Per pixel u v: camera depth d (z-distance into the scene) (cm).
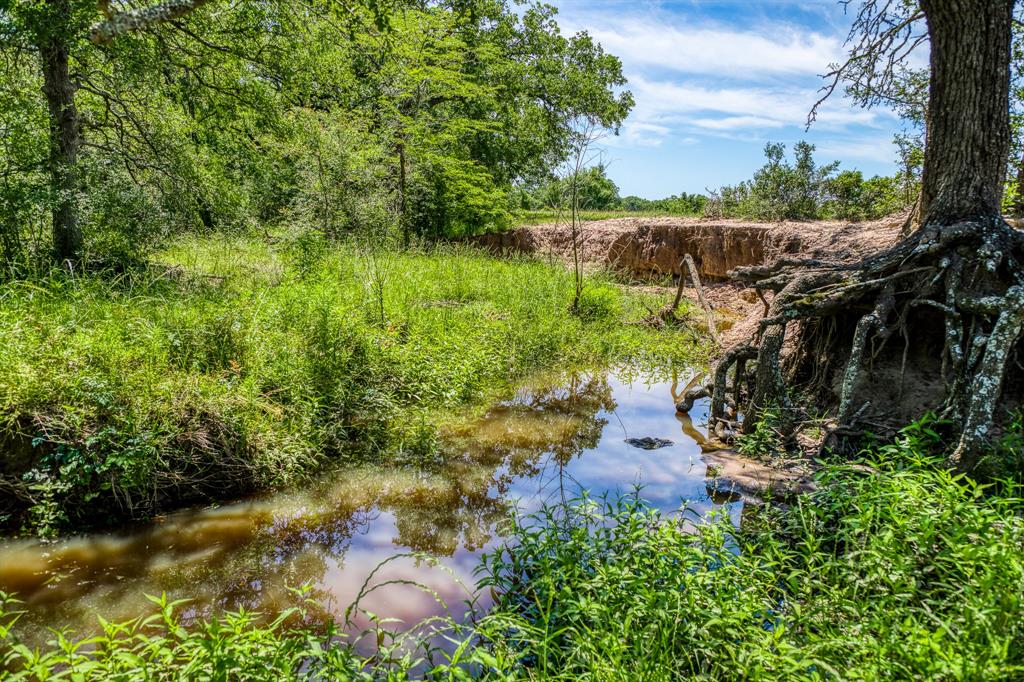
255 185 1361
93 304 683
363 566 450
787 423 659
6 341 539
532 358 1006
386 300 1020
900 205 1370
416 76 1839
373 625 378
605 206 3262
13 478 484
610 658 274
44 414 503
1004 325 520
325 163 1368
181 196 1191
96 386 518
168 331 657
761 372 691
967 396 550
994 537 316
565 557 370
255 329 700
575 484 582
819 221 1605
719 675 293
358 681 279
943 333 624
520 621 320
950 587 310
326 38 1273
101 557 451
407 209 1866
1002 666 232
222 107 1319
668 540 360
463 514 529
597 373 1004
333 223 1375
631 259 1820
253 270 1164
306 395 657
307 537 488
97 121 1207
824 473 443
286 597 412
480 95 2211
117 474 503
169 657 277
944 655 243
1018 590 272
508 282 1346
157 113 1202
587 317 1276
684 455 660
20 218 934
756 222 1684
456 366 832
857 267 685
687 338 1169
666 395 896
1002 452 492
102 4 597
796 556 428
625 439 708
